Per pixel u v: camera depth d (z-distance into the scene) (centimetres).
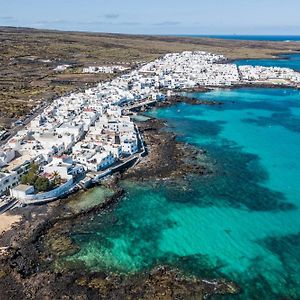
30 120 19325
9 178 11775
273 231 10181
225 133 18925
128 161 14300
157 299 7538
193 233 10056
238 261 8906
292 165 14712
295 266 8725
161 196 12088
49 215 10625
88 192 12069
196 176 13600
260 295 7794
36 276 8150
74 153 14250
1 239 9388
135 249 9312
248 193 12350
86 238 9750
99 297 7575
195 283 8081
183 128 19738
